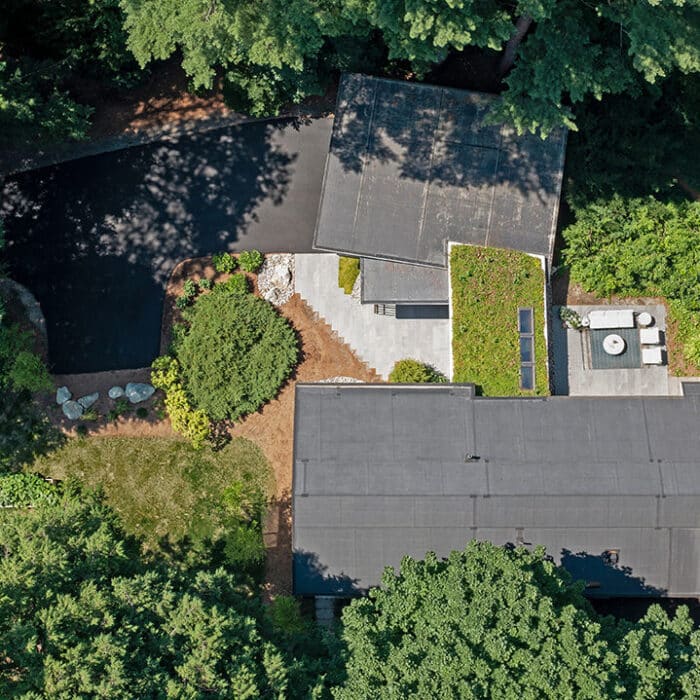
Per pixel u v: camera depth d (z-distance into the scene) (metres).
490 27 40.69
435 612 37.97
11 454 49.53
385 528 43.56
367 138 47.25
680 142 49.88
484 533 43.56
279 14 40.41
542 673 35.72
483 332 46.16
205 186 51.31
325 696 38.22
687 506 43.34
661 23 40.38
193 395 49.03
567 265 49.97
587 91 47.44
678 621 39.59
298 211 51.16
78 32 47.81
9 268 50.88
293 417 48.88
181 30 40.16
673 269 49.16
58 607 36.53
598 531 43.62
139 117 51.69
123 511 49.16
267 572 48.59
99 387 50.09
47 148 51.31
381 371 50.12
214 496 49.22
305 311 50.47
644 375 50.00
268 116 51.28
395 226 47.06
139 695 34.97
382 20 39.31
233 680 35.84
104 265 50.84
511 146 47.09
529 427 44.50
